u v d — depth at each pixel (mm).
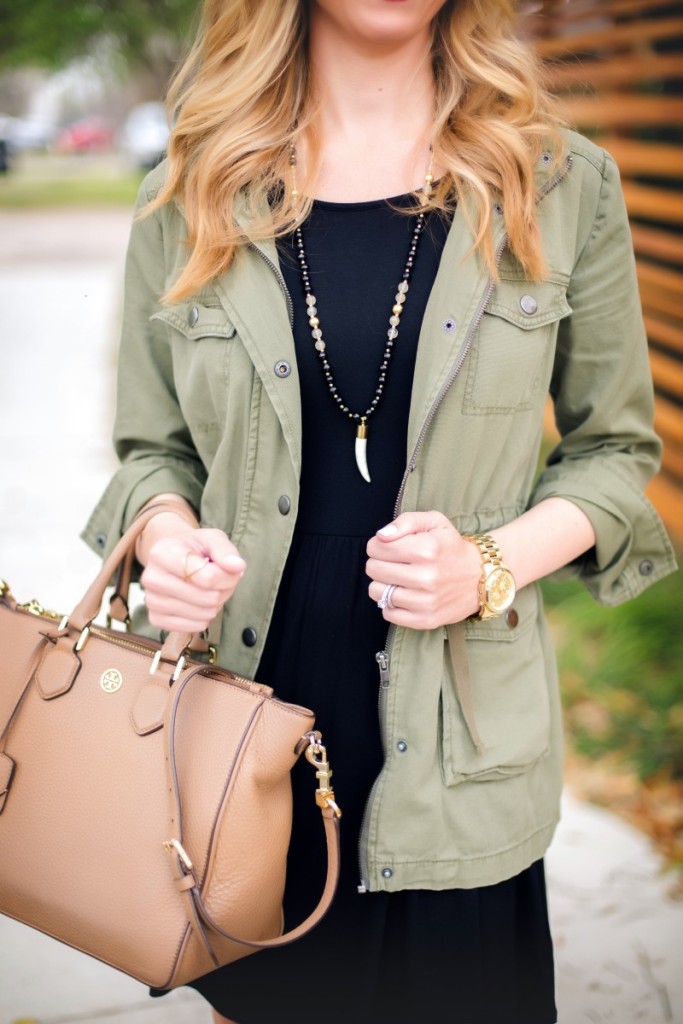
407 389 1470
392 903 1535
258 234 1470
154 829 1350
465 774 1492
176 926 1334
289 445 1469
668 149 4645
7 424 6910
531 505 1646
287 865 1572
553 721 1657
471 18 1506
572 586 4156
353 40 1478
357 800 1533
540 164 1507
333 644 1514
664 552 1655
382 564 1366
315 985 1578
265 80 1502
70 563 4711
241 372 1495
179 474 1672
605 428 1617
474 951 1527
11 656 1469
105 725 1396
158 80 13945
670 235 4762
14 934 2617
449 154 1457
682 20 4379
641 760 3184
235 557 1325
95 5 13836
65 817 1389
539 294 1485
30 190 28406
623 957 2461
